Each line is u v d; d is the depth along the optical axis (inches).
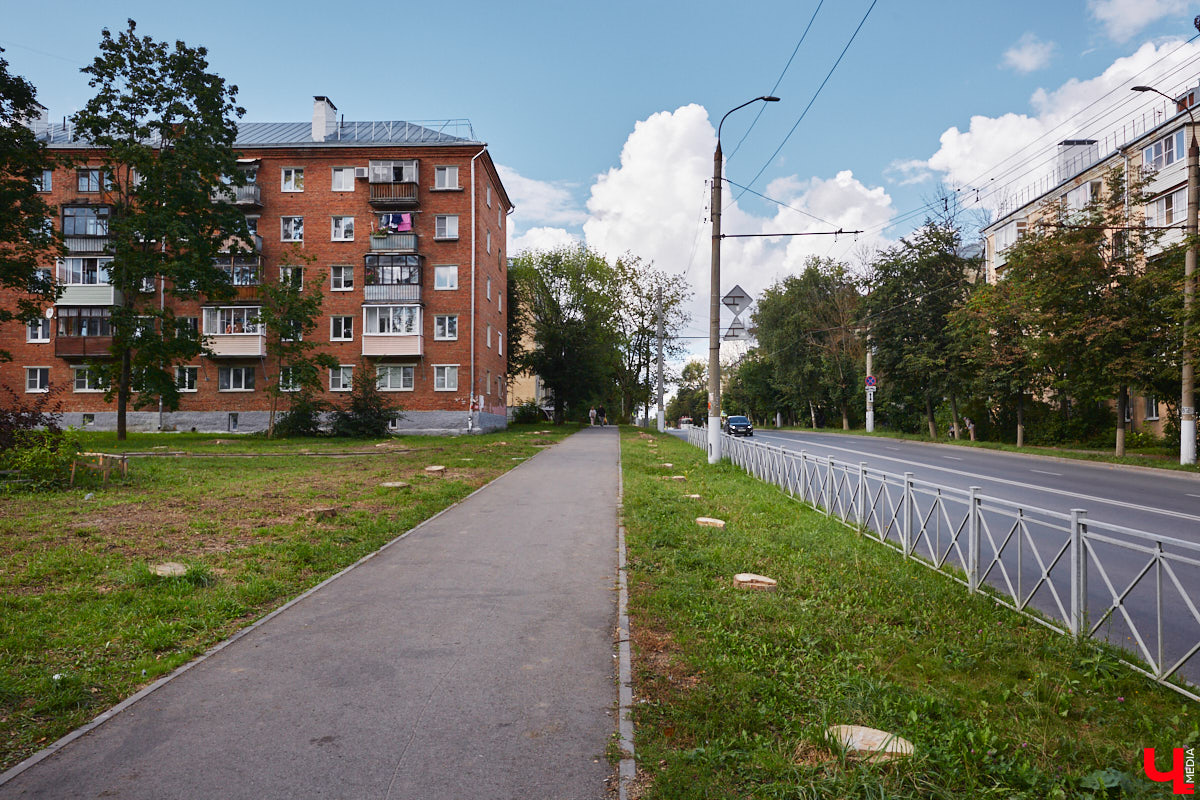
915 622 211.8
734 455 761.6
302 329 1283.2
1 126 916.6
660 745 137.9
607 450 948.6
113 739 142.1
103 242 1440.7
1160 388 906.7
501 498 478.9
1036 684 161.5
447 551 316.2
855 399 2076.8
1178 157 1059.3
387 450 939.3
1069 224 942.4
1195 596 246.4
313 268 1467.8
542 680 172.4
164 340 1120.2
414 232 1459.2
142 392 1175.0
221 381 1476.4
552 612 227.5
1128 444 1069.1
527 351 2076.8
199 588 252.2
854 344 1995.6
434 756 135.3
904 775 124.0
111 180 1110.4
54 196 1454.2
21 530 354.6
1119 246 915.4
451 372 1455.5
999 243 1583.4
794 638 195.6
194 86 1080.8
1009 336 1125.7
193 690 166.1
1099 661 173.3
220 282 1150.3
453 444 1061.1
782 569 275.7
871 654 182.9
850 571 272.4
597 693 164.9
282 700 160.6
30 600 231.8
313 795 121.8
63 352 1450.5
